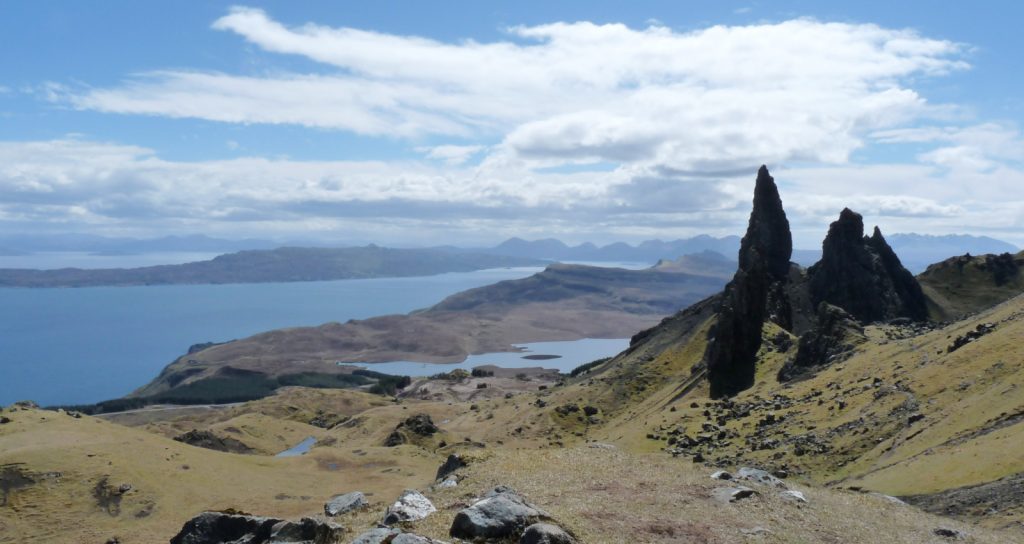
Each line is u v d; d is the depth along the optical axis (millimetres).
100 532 135250
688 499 49594
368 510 49594
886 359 167750
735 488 52625
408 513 43562
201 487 159625
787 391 179125
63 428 180125
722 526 44500
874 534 49156
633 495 49562
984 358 127062
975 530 56281
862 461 110500
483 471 55438
